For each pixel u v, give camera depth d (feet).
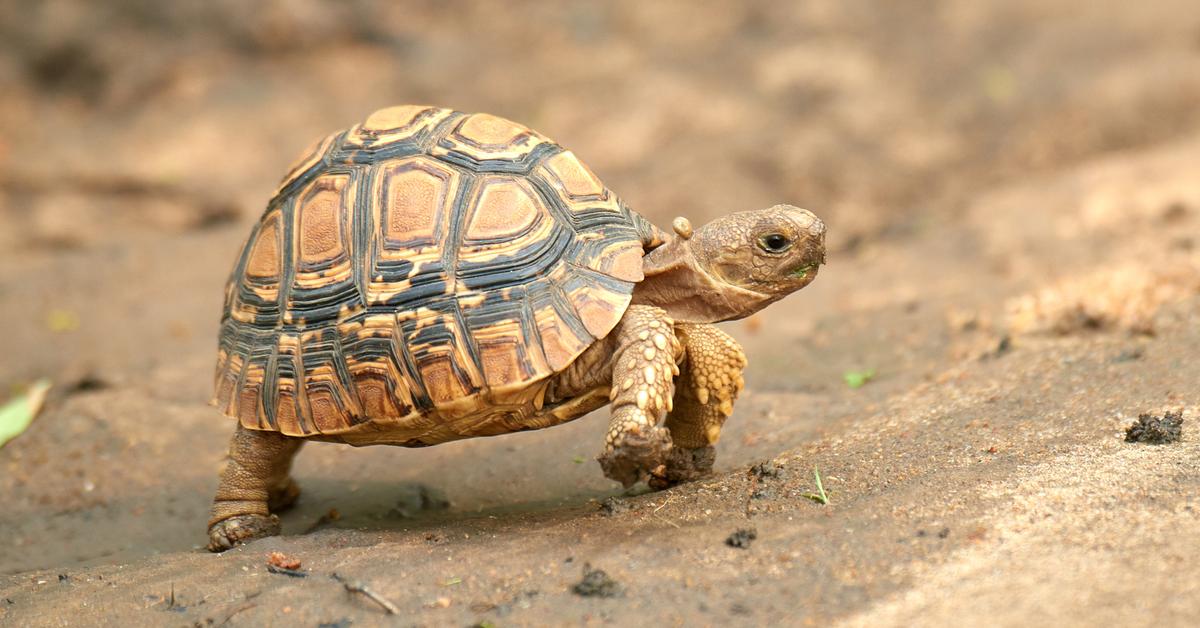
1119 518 15.98
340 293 18.97
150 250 52.11
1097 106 62.49
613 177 57.52
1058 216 43.37
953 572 15.05
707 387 19.71
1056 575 14.60
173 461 28.17
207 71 69.67
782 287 18.80
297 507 24.44
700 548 16.74
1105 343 25.43
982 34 72.79
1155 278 29.94
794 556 16.07
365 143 20.26
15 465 28.35
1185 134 57.98
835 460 20.38
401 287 18.42
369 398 18.44
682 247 18.72
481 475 24.90
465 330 17.92
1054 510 16.55
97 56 70.49
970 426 21.21
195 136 64.23
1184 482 16.90
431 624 15.35
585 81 69.10
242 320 20.18
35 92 70.28
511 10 76.74
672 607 15.01
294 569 17.93
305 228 19.80
